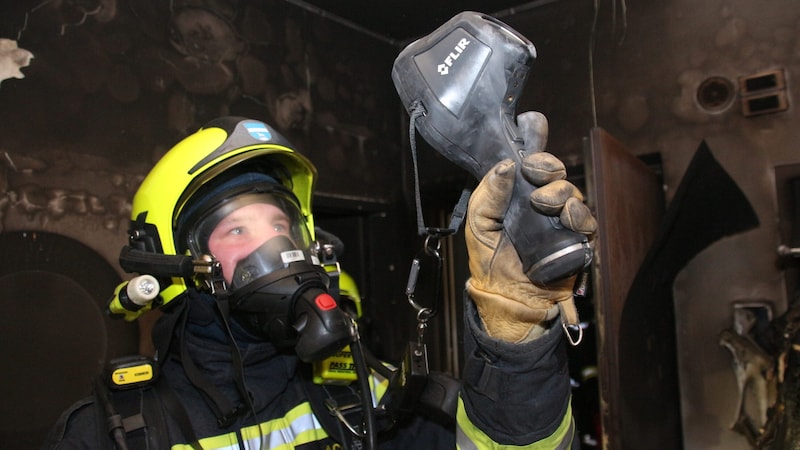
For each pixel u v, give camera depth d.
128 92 1.93
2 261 1.59
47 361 1.65
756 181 2.22
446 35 0.68
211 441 0.82
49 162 1.71
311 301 0.80
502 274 0.65
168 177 0.88
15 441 1.57
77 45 1.80
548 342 0.66
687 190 2.18
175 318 0.86
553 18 2.68
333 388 0.95
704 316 2.33
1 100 1.62
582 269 0.62
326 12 2.77
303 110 2.60
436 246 0.73
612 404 1.63
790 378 1.66
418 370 0.79
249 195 0.90
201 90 2.17
